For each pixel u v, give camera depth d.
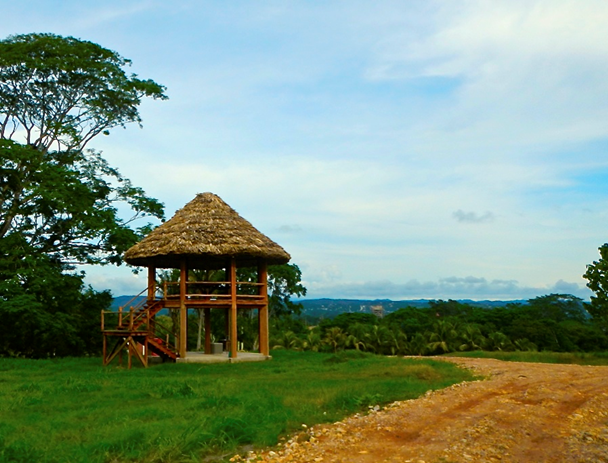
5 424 10.60
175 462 8.43
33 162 31.11
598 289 28.59
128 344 24.02
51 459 8.34
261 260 27.20
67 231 34.34
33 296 28.89
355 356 26.25
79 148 35.66
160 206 36.25
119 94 34.19
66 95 33.62
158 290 29.88
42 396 14.45
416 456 8.80
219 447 9.21
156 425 10.12
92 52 33.38
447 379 17.03
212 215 26.42
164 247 24.41
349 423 10.88
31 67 30.73
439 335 59.22
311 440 9.70
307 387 15.21
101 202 35.66
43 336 32.50
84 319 34.88
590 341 60.75
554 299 79.00
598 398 13.34
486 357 28.08
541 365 21.05
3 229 32.31
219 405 12.24
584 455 8.98
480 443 9.48
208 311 27.12
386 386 14.89
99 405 12.84
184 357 24.42
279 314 56.31
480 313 72.81
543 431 10.38
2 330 31.69
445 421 11.07
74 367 23.62
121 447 8.88
